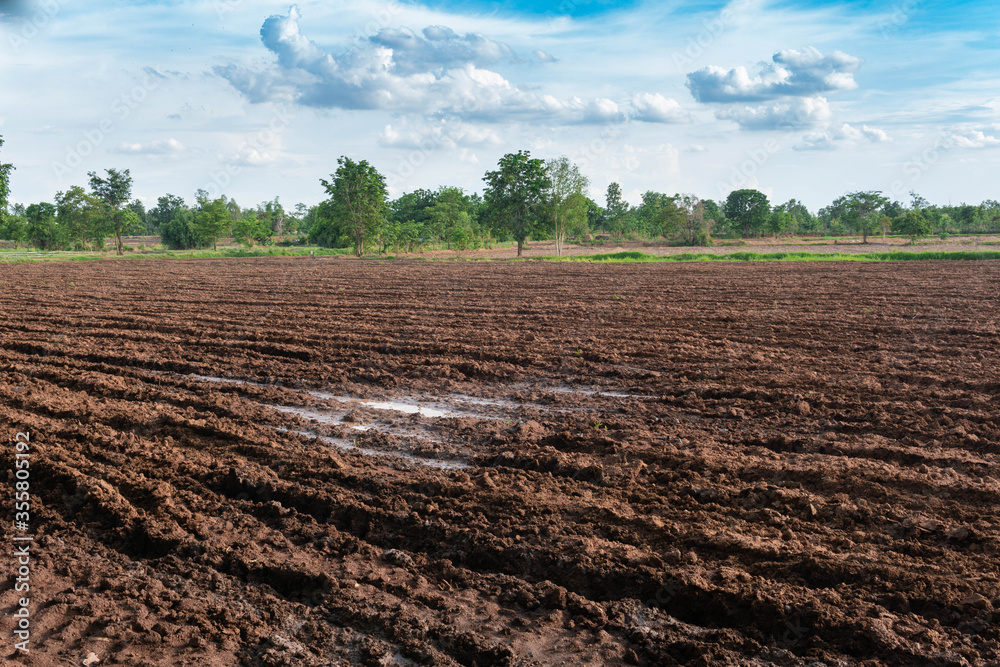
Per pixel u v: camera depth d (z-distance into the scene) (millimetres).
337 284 29734
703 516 6551
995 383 10820
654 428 9281
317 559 5980
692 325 17641
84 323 18047
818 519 6480
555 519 6500
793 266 39750
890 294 24047
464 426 9500
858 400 10227
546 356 13859
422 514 6711
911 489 7000
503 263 46688
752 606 5070
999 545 5754
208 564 5859
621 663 4621
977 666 4391
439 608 5230
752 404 10188
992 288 25281
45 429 8938
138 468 7742
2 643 4699
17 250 78375
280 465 7906
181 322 18312
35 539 6234
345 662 4637
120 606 5230
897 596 5082
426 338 15984
